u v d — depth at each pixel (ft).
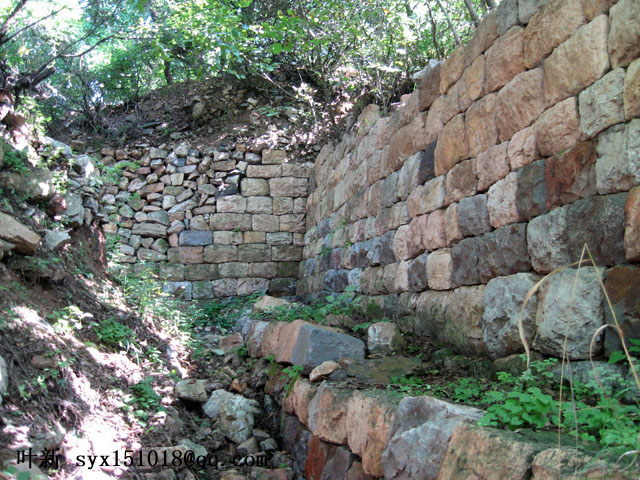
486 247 14.61
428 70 20.04
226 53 30.48
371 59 30.40
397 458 9.89
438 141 17.88
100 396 14.26
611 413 8.55
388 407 10.91
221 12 29.30
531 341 12.18
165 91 44.98
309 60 35.96
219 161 38.50
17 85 19.92
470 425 8.75
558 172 11.90
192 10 29.55
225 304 35.76
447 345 16.19
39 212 18.37
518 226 13.29
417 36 28.58
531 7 13.41
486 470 7.86
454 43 26.78
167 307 22.95
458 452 8.58
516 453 7.56
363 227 25.00
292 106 41.19
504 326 13.20
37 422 11.28
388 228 21.80
